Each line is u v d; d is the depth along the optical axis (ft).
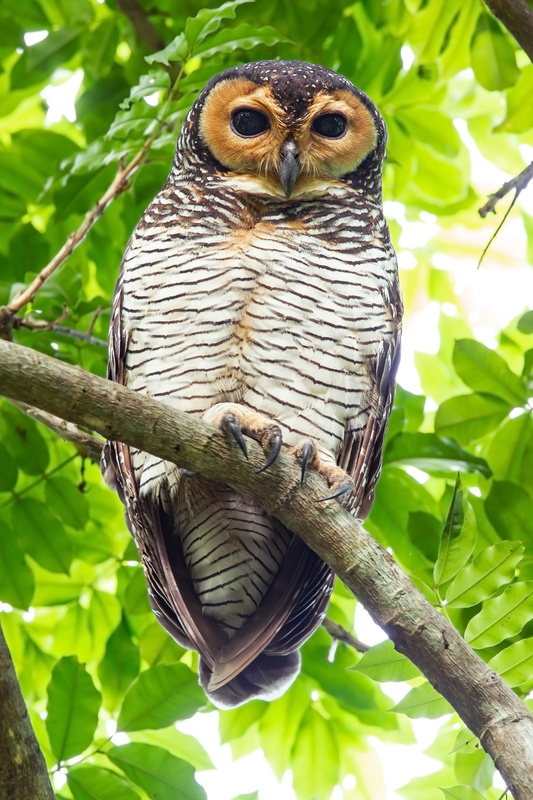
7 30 38.24
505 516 29.63
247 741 36.01
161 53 28.32
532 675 21.49
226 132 29.81
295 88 29.91
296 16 36.94
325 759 34.81
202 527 28.17
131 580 33.65
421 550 30.66
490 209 25.93
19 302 28.73
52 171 37.42
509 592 21.65
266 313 26.91
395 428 32.32
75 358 34.50
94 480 37.22
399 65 36.99
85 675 26.30
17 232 37.17
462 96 42.73
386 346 28.12
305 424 27.07
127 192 37.63
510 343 38.91
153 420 20.17
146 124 30.91
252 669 28.53
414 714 21.75
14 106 41.65
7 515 32.24
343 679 35.29
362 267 28.14
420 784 32.37
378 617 20.40
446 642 19.62
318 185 29.53
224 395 26.99
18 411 32.89
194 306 26.99
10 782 21.42
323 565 27.45
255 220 28.43
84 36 37.86
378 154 30.91
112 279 39.24
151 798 26.55
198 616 28.27
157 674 27.37
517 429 30.96
